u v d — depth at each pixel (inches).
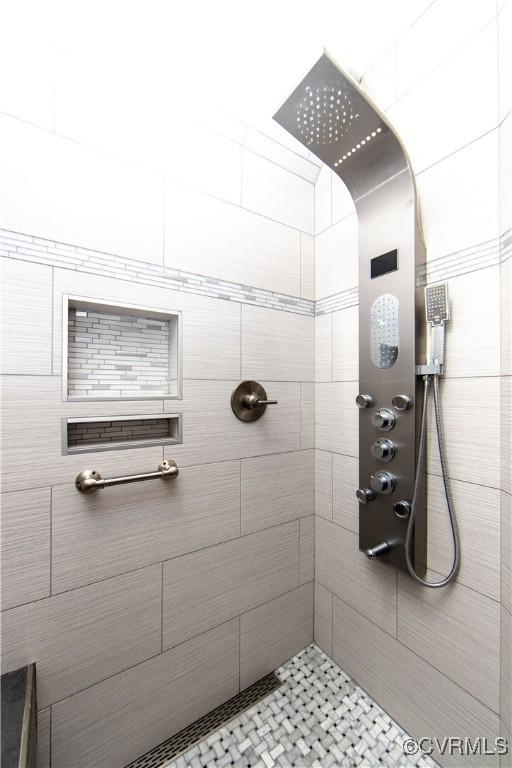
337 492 49.1
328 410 50.7
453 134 34.3
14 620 30.2
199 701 41.5
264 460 47.2
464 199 33.5
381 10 35.9
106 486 33.0
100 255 34.4
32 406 30.9
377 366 40.2
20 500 30.4
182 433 39.8
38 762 31.1
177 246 39.4
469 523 33.4
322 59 28.9
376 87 42.0
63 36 31.9
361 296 42.2
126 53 35.0
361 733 40.0
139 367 39.4
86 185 33.6
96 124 34.2
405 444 36.9
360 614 45.6
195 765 36.9
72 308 35.1
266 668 47.8
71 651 32.9
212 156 42.1
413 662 38.8
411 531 36.0
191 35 35.7
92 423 35.9
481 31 31.8
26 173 30.6
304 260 51.7
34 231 30.9
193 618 40.9
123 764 36.0
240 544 44.9
